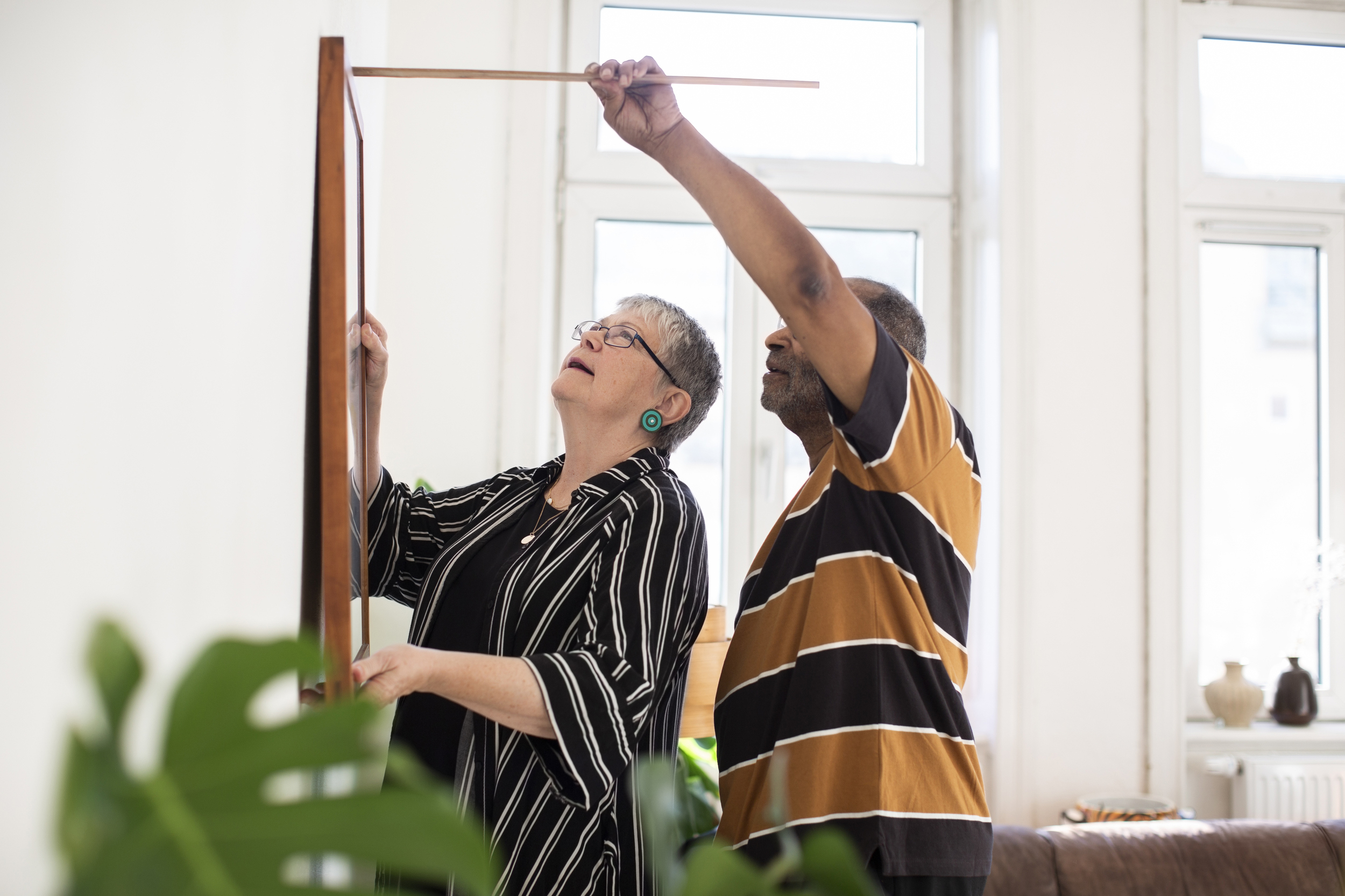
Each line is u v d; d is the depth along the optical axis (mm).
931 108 3131
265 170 780
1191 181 3139
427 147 2701
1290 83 3230
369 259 1693
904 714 1148
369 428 1364
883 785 1112
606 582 1175
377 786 1445
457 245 2695
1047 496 2822
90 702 443
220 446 671
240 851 243
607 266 2998
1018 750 2773
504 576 1235
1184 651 3064
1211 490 3133
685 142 1126
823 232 3104
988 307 2936
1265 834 2418
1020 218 2871
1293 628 3127
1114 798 2732
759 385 2986
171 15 544
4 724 361
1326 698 3119
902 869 1096
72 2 413
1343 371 3164
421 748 1227
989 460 2891
